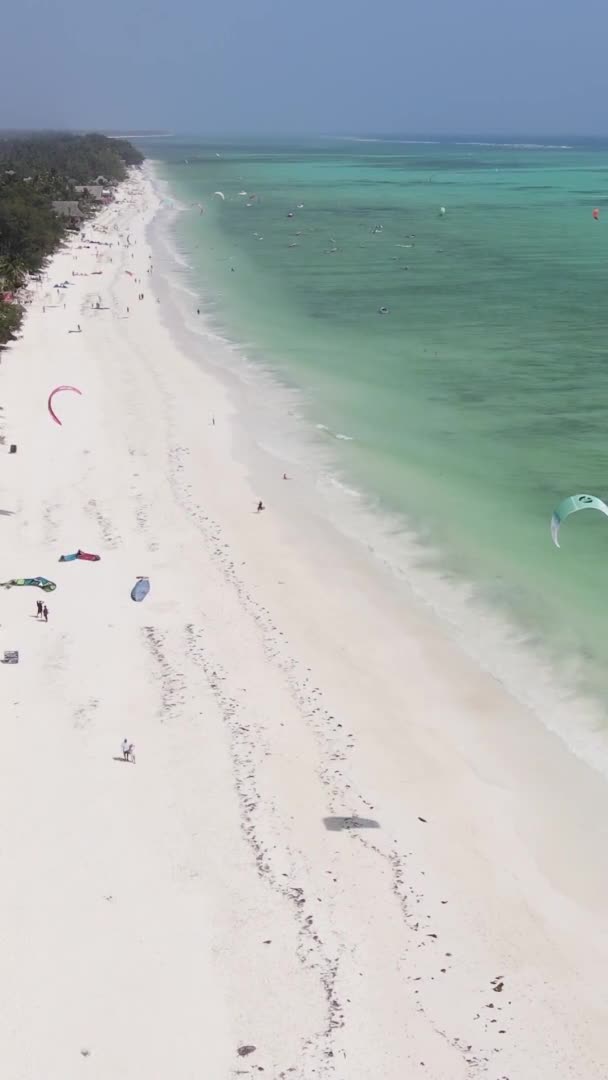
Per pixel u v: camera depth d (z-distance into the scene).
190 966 26.27
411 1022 24.70
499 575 47.47
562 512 34.88
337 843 30.61
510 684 39.16
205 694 38.00
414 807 32.34
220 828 31.16
